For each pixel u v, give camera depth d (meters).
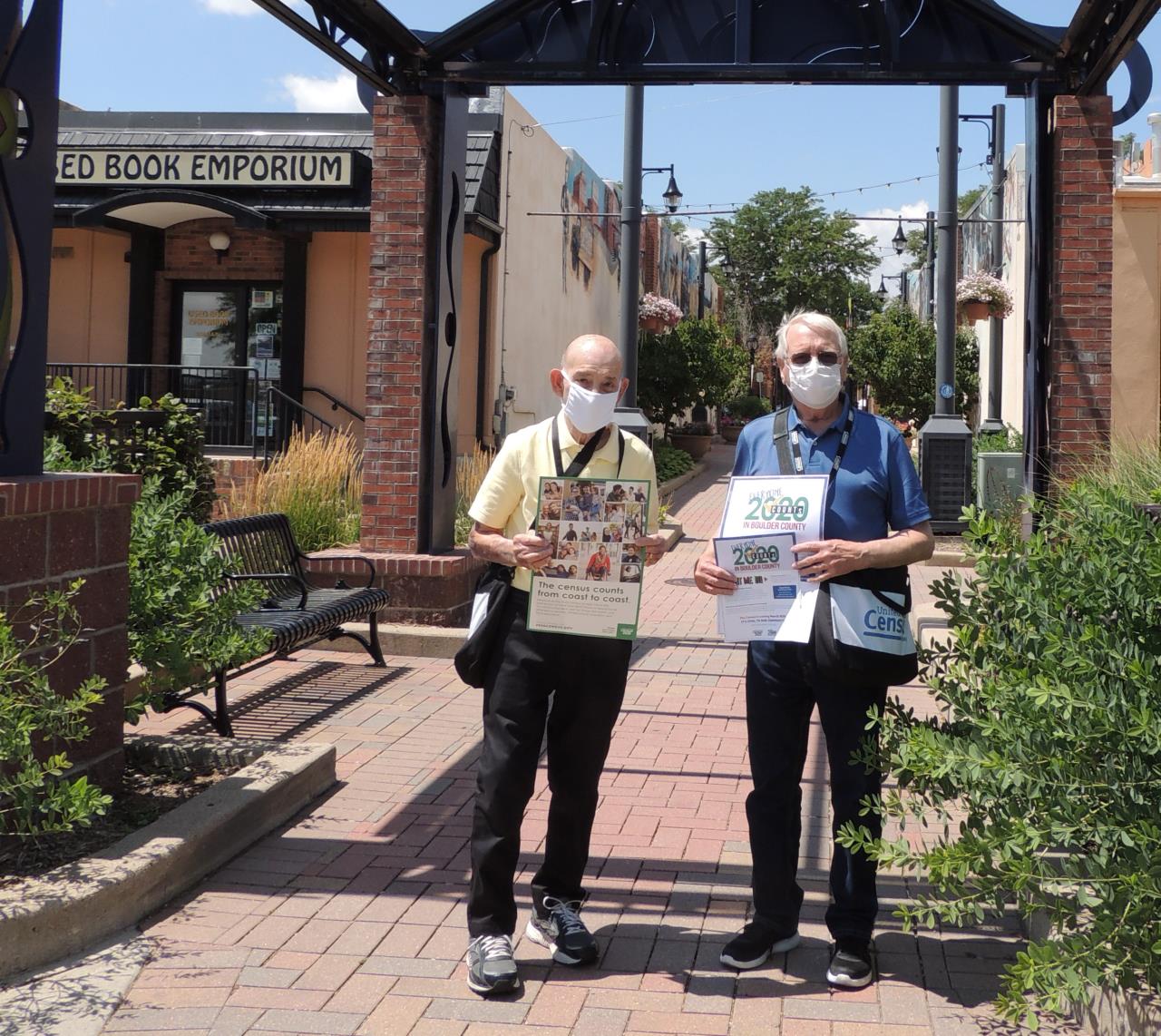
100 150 16.55
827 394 3.74
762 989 3.78
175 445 9.71
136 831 4.67
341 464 11.74
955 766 3.52
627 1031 3.51
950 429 14.74
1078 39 7.41
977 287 19.19
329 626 7.45
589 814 4.01
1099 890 3.26
